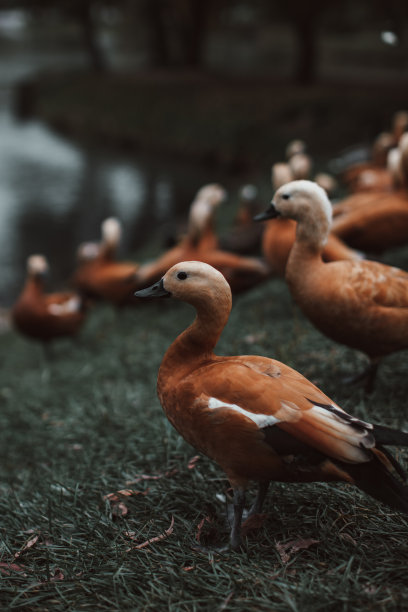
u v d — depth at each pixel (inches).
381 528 113.0
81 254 375.6
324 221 154.0
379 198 246.7
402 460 131.8
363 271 154.3
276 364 106.7
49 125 1396.4
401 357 188.9
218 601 100.7
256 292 314.0
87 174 1005.2
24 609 105.3
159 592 103.5
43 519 135.1
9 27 2891.2
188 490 134.5
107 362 279.7
